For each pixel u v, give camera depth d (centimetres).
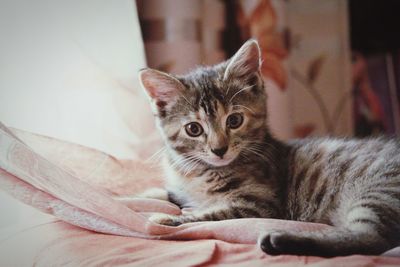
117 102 47
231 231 32
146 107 48
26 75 42
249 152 40
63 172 32
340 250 30
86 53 45
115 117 46
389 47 63
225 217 36
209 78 41
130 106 47
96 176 39
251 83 41
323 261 28
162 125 41
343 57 65
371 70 65
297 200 39
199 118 40
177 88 40
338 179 38
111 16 46
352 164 38
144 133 48
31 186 32
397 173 36
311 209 39
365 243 31
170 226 33
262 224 32
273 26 55
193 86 40
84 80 45
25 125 41
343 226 35
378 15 63
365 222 33
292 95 61
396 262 28
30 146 36
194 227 32
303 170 40
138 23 48
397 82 63
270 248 30
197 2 53
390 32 63
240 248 30
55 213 33
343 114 65
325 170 39
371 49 64
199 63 54
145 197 40
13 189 32
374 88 65
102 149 46
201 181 40
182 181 41
